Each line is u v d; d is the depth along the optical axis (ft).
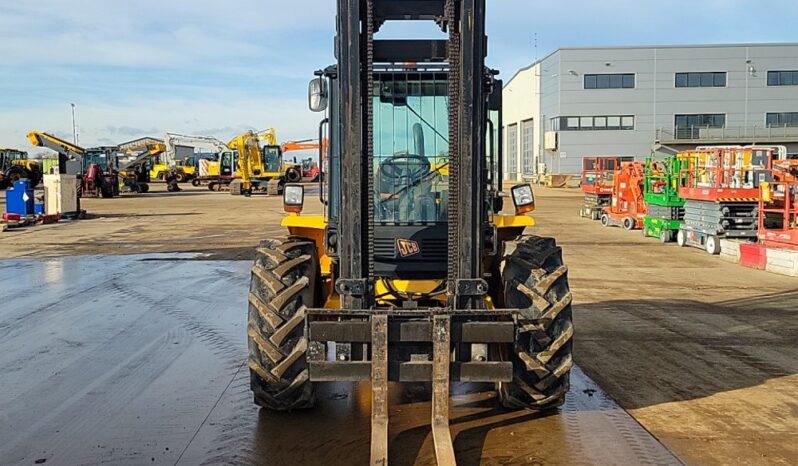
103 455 15.21
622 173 68.59
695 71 177.37
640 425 16.70
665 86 178.09
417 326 14.34
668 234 55.67
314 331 14.46
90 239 60.59
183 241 58.70
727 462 14.69
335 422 16.88
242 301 32.58
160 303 32.19
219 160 164.45
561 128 180.34
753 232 47.39
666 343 24.47
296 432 16.31
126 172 150.82
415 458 14.80
